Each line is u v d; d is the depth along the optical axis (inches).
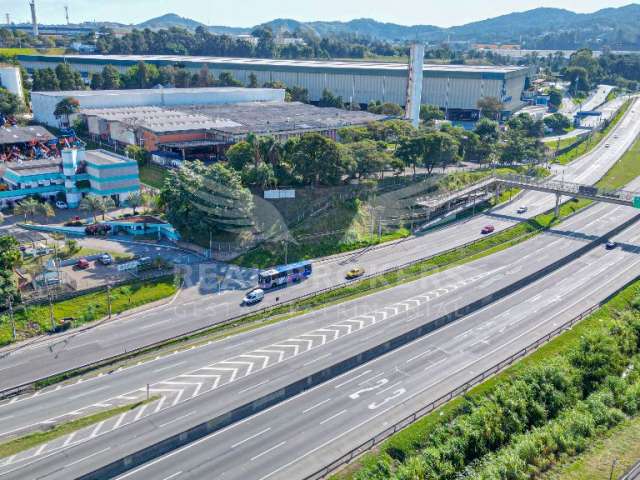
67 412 3097.9
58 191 6378.0
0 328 3870.6
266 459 2790.4
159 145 7632.9
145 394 3262.8
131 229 5654.5
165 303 4443.9
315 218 5925.2
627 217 7007.9
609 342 3764.8
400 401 3277.6
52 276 4478.3
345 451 2851.9
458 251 5728.3
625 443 2982.3
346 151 6358.3
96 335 3927.2
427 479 2647.6
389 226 6259.8
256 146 6230.3
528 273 5191.9
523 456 2812.5
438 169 7819.9
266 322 4215.1
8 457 2721.5
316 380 3469.5
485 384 3420.3
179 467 2728.8
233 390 3302.2
